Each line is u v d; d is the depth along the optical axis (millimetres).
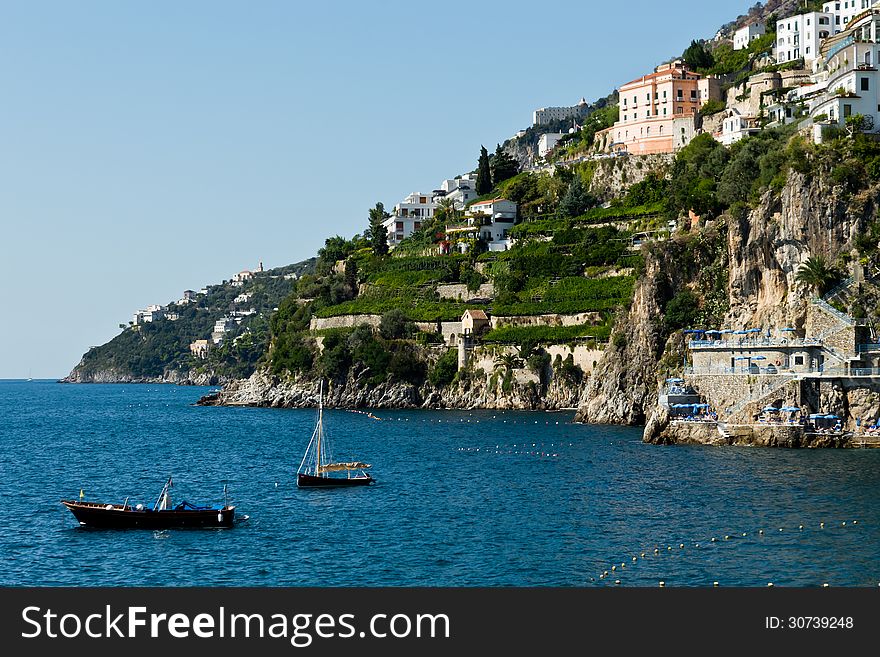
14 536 107938
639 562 91375
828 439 155250
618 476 136250
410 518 113500
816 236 172625
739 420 163625
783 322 173375
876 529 100312
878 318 162375
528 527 106500
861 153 179000
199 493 136750
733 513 109000
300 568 92938
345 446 189125
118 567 94938
